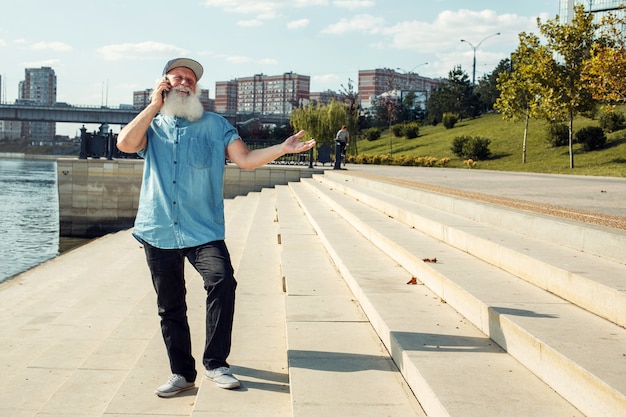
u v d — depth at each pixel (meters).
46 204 34.66
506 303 4.06
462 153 47.84
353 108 63.44
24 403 4.35
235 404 3.69
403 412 3.20
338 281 6.43
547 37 34.78
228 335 4.01
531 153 43.56
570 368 2.90
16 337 6.65
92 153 26.06
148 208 4.10
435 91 87.50
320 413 3.17
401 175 18.86
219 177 4.13
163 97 4.15
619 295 3.52
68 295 9.02
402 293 5.23
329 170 23.48
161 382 4.37
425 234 7.52
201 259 4.01
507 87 41.62
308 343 4.36
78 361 5.29
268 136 90.69
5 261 16.83
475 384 3.15
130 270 10.52
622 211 7.02
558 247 5.22
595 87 29.02
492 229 6.47
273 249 9.99
